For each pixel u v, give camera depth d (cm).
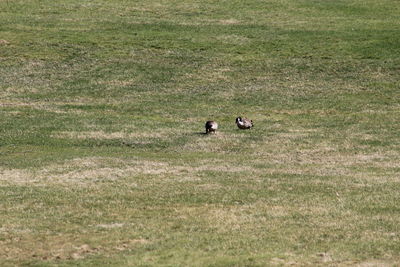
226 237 2666
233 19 8875
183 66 7100
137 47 7662
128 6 9375
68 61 7194
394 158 4209
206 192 3375
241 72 6956
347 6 9550
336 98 6141
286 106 5881
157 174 3772
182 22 8675
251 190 3419
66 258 2439
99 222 2877
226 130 5012
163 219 2927
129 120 5269
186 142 4622
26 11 8981
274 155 4300
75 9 9162
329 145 4559
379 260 2417
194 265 2348
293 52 7550
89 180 3631
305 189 3447
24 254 2480
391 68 7031
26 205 3139
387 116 5512
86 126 5019
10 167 3922
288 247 2548
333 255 2458
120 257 2441
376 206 3125
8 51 7419
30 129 4897
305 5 9594
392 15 9119
